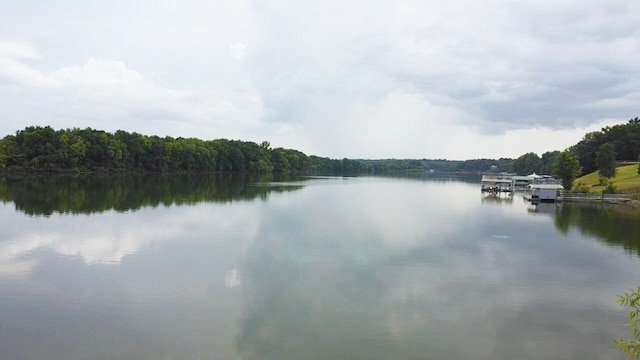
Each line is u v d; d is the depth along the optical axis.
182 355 18.27
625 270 32.84
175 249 35.41
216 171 173.88
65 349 18.45
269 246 37.50
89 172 124.00
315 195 88.25
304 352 18.83
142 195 72.81
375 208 68.38
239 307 23.50
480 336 21.02
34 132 115.00
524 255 37.00
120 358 17.89
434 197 95.06
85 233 39.94
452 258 35.25
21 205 56.16
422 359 18.66
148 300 24.09
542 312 24.20
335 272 30.39
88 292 25.02
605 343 20.70
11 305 22.80
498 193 113.50
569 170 101.69
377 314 23.12
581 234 47.56
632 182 102.06
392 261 33.78
